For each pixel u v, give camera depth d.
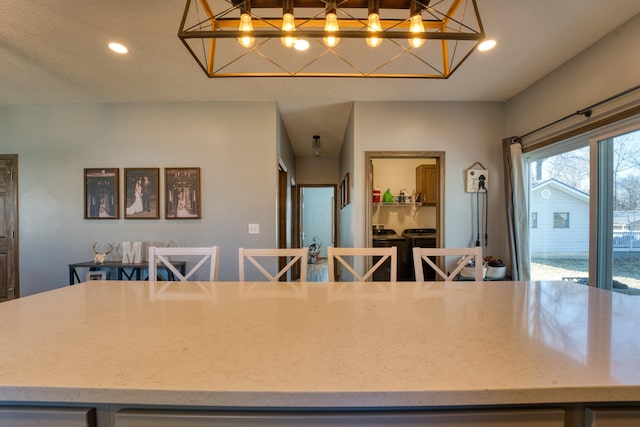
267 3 1.21
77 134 3.19
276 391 0.54
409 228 4.66
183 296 1.20
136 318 0.92
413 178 4.71
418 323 0.87
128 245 3.02
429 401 0.54
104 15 1.78
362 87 2.82
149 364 0.62
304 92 2.94
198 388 0.54
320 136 4.51
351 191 3.35
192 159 3.19
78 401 0.55
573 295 1.20
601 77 2.03
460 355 0.66
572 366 0.61
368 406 0.55
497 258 3.16
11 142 3.19
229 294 1.24
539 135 2.66
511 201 2.93
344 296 1.20
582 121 2.20
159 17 1.79
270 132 3.18
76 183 3.19
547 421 0.58
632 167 1.94
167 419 0.58
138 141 3.19
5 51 2.17
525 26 1.89
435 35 1.10
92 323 0.87
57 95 2.97
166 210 3.18
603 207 2.13
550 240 2.70
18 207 3.20
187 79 2.64
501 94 2.96
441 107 3.16
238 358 0.65
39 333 0.79
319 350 0.69
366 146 3.16
